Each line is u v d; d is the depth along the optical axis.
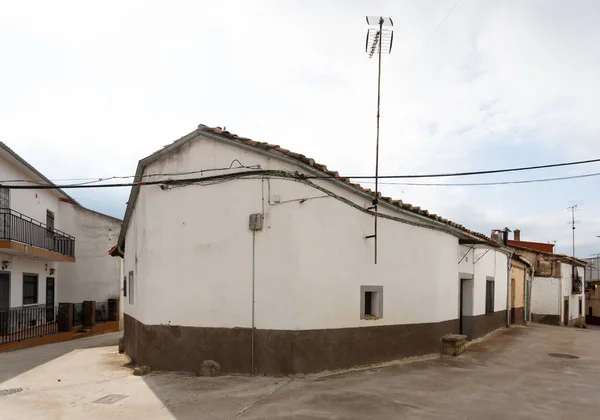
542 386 7.67
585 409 6.31
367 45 9.08
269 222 8.05
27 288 17.72
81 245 22.17
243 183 8.27
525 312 23.12
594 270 38.41
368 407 6.21
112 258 22.44
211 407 6.20
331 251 8.36
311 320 7.96
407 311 9.73
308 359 7.88
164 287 8.69
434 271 10.57
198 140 8.78
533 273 25.62
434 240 10.70
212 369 7.93
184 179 8.53
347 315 8.50
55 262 20.83
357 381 7.61
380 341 9.06
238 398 6.59
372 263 9.05
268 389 7.02
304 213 8.07
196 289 8.41
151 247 8.99
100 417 5.86
